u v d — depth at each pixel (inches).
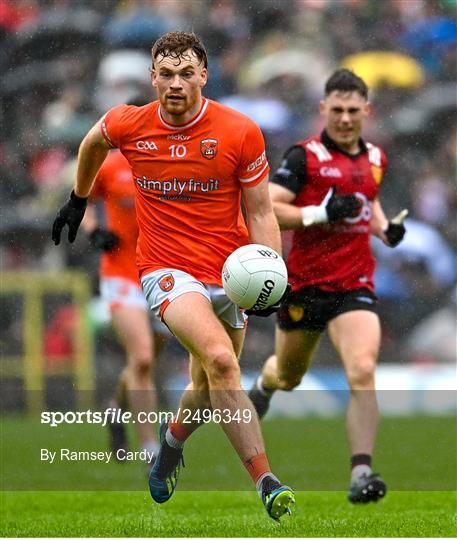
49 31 2260.1
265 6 2396.7
